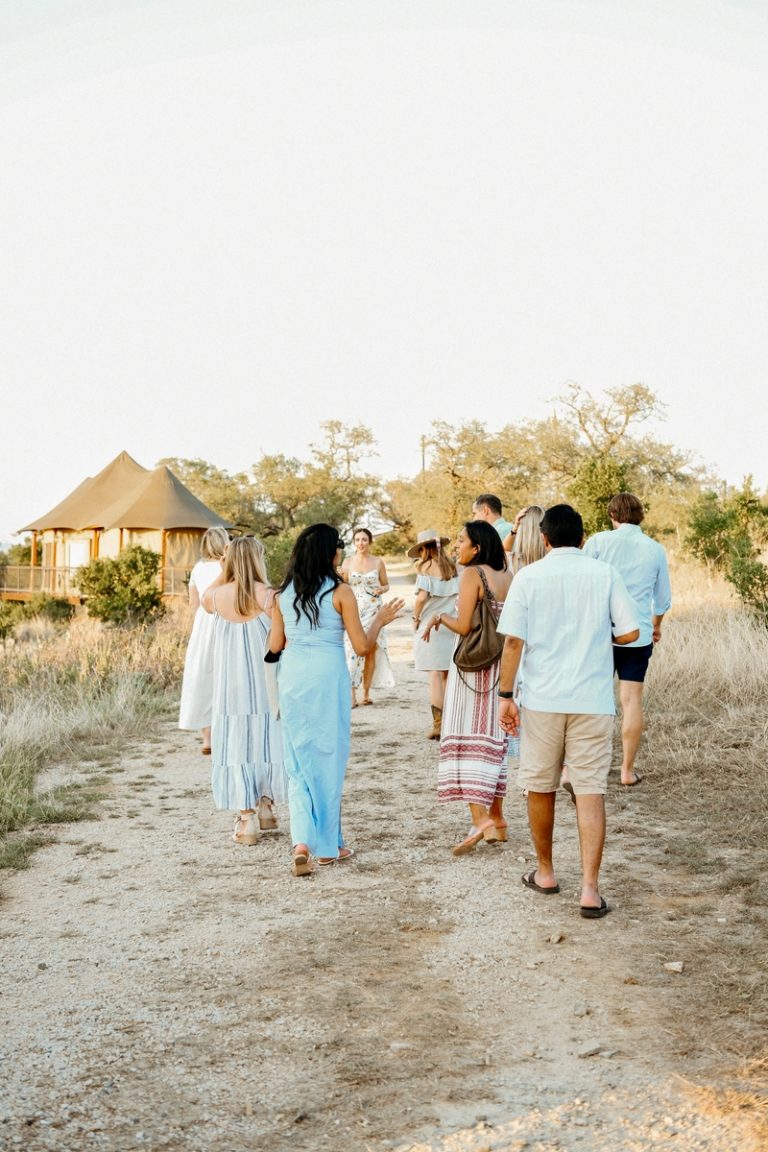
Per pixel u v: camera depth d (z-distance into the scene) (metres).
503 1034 3.48
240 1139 2.86
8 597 34.69
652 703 9.02
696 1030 3.45
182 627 19.23
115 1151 2.80
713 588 16.14
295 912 4.72
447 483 55.53
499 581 5.54
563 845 5.69
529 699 4.71
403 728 9.52
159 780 7.68
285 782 5.99
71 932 4.53
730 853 5.31
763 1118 2.89
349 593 5.38
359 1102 3.05
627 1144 2.78
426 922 4.55
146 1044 3.45
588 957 4.10
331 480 66.25
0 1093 3.12
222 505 66.56
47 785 7.50
